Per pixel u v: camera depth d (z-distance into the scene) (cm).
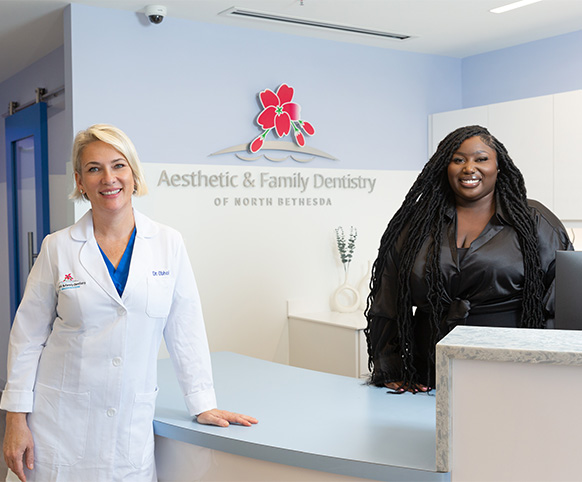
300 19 387
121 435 175
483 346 136
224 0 349
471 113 445
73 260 174
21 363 175
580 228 389
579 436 130
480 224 211
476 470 139
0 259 545
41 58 460
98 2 349
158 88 376
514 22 399
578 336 146
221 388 213
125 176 176
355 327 378
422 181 215
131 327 175
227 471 172
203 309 392
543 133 400
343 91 443
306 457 155
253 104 408
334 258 442
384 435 167
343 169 444
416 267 208
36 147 457
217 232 396
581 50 416
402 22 396
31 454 173
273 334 420
